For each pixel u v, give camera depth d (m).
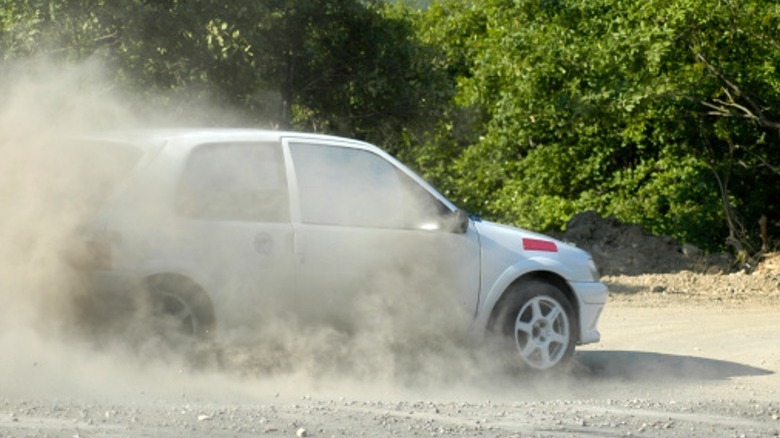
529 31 69.50
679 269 48.72
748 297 38.34
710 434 15.59
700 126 70.12
